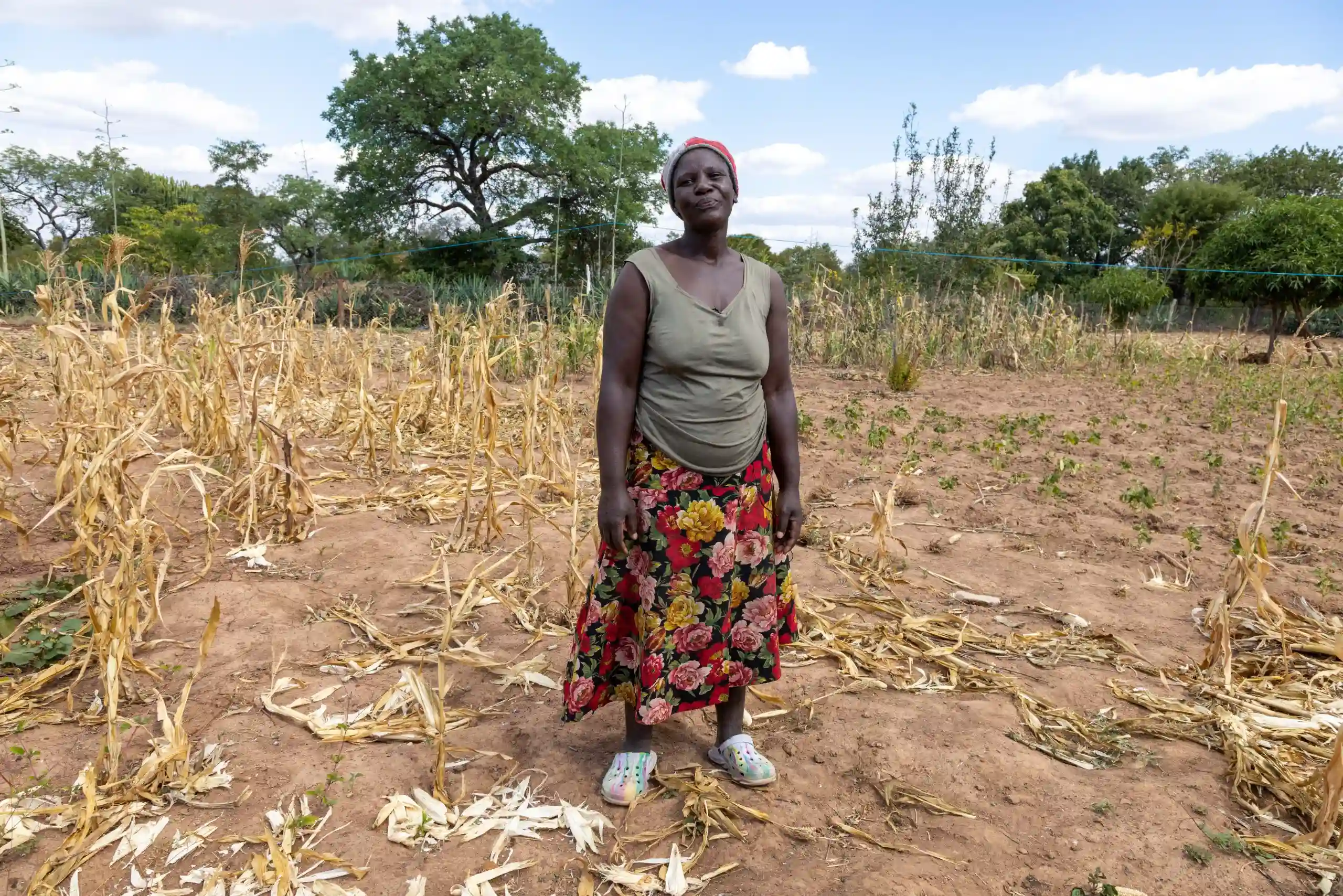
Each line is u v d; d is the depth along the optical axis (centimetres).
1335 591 404
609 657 240
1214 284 1564
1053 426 844
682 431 221
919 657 337
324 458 615
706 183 217
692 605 232
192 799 238
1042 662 334
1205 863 220
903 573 425
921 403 982
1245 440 779
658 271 218
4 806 231
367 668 316
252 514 432
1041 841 230
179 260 2936
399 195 3228
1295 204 1488
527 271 3153
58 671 293
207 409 568
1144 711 301
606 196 3122
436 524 484
